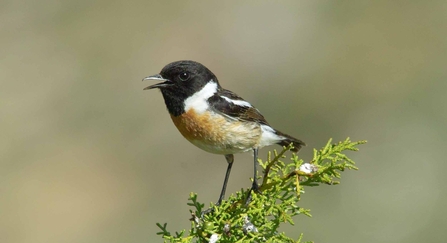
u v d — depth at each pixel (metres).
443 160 14.10
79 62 17.05
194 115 8.03
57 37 17.42
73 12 17.78
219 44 17.97
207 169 15.34
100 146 15.79
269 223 6.13
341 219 12.88
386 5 17.86
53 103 16.31
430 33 17.25
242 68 17.70
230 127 8.09
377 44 17.33
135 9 18.06
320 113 16.52
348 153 14.55
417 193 13.38
